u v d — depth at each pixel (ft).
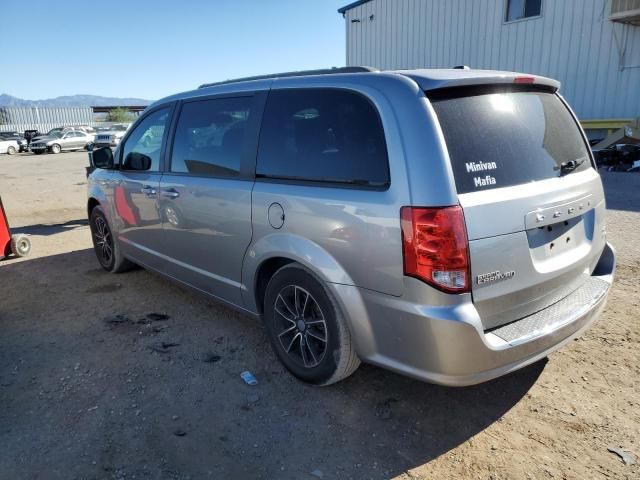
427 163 7.58
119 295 15.46
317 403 9.68
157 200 13.38
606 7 42.80
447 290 7.47
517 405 9.49
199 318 13.60
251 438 8.73
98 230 17.71
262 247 10.20
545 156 9.03
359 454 8.32
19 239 19.81
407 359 8.13
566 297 9.41
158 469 8.03
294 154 9.71
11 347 12.12
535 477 7.73
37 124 158.51
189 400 9.82
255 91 10.85
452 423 9.05
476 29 52.03
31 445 8.59
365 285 8.38
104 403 9.76
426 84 8.00
